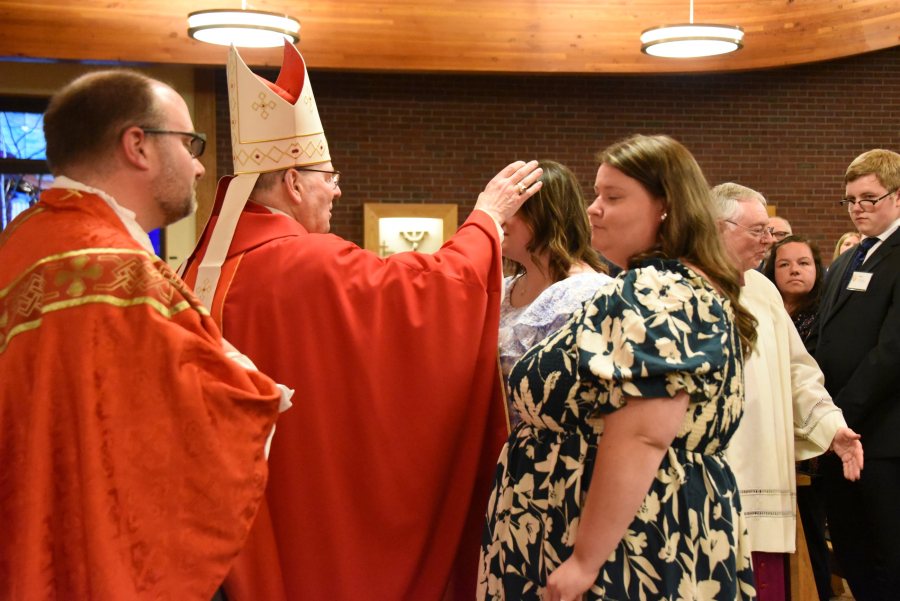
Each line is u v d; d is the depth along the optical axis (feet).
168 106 4.53
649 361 3.88
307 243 5.41
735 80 23.22
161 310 4.14
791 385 7.25
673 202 4.38
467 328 5.41
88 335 3.99
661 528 4.06
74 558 3.97
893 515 8.05
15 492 4.00
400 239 22.34
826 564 8.75
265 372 5.25
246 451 4.22
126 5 19.66
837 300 8.96
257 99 5.68
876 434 8.18
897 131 23.35
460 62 20.94
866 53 23.07
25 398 4.02
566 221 5.95
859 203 8.85
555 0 20.89
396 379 5.32
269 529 5.22
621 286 4.18
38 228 4.26
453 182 22.94
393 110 22.76
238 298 5.31
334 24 20.47
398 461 5.31
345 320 5.24
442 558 5.59
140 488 4.02
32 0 19.30
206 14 15.23
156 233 21.86
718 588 4.13
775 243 10.14
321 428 5.23
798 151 23.38
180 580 4.07
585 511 4.08
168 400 4.08
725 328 4.11
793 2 20.95
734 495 4.37
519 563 4.60
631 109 23.13
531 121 23.02
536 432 4.67
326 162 5.98
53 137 4.43
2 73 21.08
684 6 21.04
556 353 4.48
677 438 4.17
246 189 5.67
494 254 5.63
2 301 4.16
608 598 4.01
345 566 5.27
